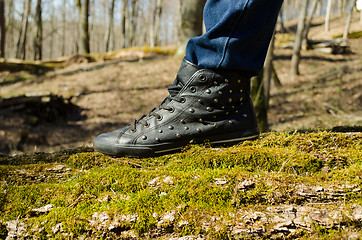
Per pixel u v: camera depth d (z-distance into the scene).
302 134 1.36
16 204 1.07
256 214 0.96
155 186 1.09
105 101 10.30
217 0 1.25
